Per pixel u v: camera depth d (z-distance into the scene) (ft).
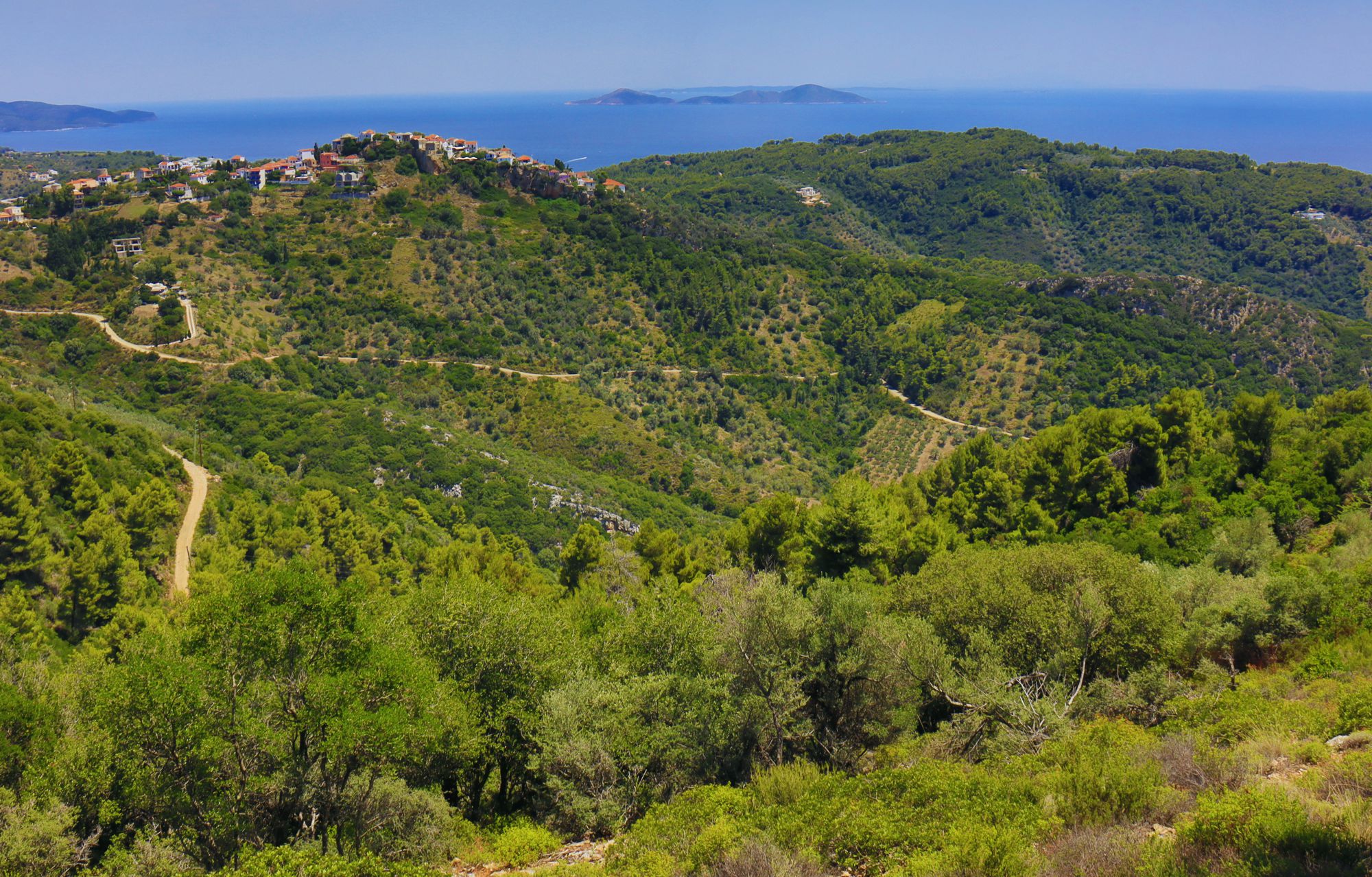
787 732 58.08
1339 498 119.14
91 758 49.93
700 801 43.60
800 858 33.27
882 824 35.55
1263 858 25.16
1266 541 102.01
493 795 65.46
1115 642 62.49
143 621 116.88
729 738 56.13
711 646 61.62
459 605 61.93
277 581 42.57
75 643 124.16
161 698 39.29
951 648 64.54
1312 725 41.24
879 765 53.83
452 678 58.18
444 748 51.13
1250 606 66.44
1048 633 61.52
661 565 130.21
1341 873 23.90
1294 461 131.75
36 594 123.65
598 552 134.72
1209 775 35.32
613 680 62.59
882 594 86.48
